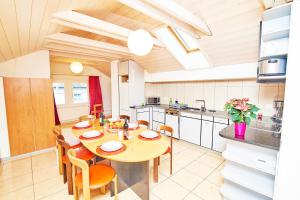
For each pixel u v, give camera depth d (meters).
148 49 1.86
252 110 1.66
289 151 1.26
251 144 1.54
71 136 2.80
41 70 3.33
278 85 2.64
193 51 3.30
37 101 3.18
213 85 3.58
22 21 1.49
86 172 1.40
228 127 2.09
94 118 3.30
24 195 1.98
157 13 1.84
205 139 3.30
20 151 3.03
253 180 1.71
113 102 5.09
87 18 1.98
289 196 1.30
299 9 1.15
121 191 2.10
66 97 5.83
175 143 3.73
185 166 2.70
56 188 2.12
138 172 1.98
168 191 2.07
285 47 1.67
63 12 1.77
